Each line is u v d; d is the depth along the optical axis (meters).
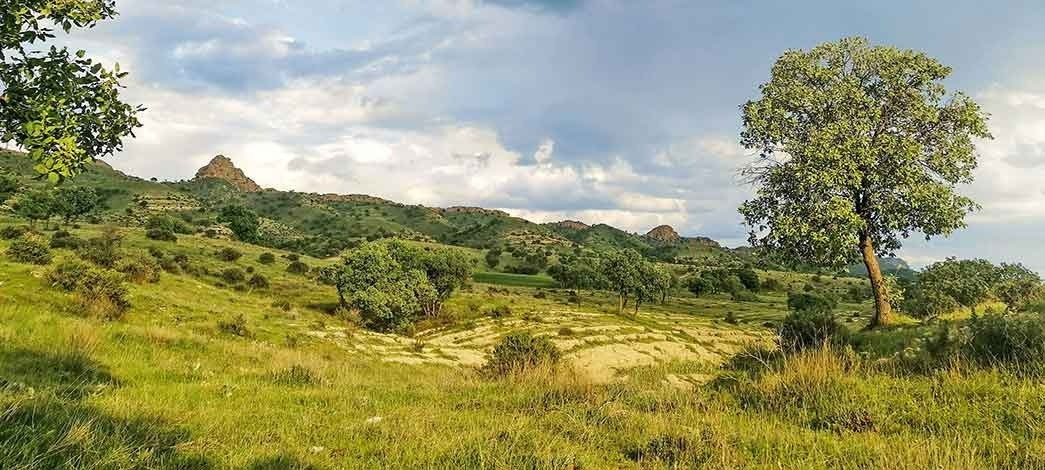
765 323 95.19
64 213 112.50
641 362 42.78
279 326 39.00
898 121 25.09
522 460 5.89
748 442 6.70
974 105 23.84
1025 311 10.43
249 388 11.15
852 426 7.34
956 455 5.68
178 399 9.25
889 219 23.97
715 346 55.88
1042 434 6.16
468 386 12.45
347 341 38.38
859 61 25.50
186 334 18.95
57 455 4.88
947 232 23.59
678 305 128.12
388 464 5.80
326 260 130.12
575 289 141.12
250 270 89.06
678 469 5.91
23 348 11.92
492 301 89.88
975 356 9.20
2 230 74.62
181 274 66.25
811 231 23.36
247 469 5.41
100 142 5.94
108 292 29.55
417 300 63.44
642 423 7.60
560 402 9.34
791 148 24.95
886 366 9.77
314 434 7.09
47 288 28.48
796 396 8.66
